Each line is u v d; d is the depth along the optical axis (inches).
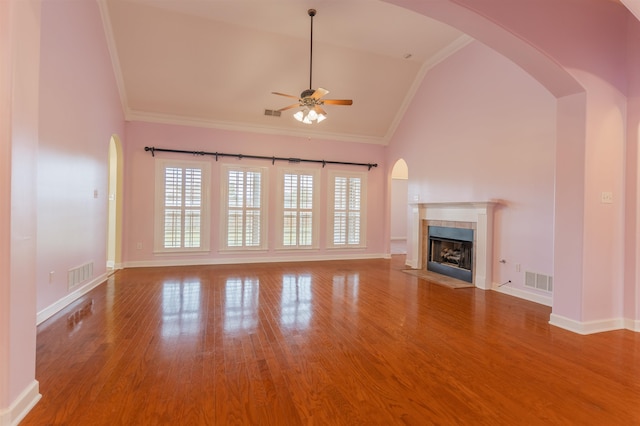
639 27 119.7
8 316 61.8
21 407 65.4
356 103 255.0
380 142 292.4
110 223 232.8
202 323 121.6
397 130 279.1
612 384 82.4
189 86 217.3
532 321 129.3
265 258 259.0
